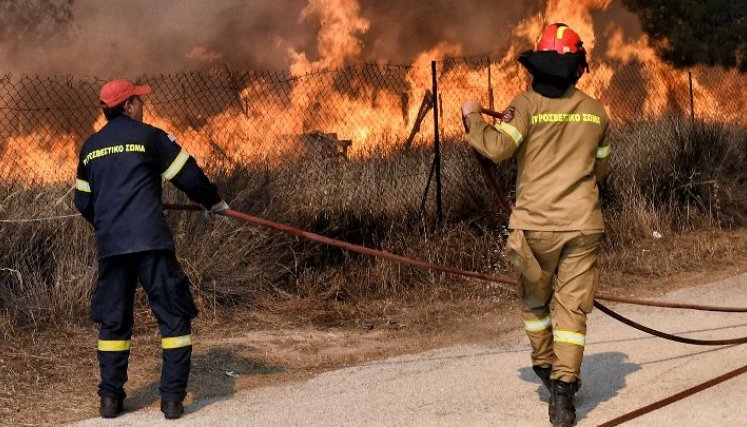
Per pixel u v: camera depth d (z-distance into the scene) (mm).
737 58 20656
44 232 7137
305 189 8617
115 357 5102
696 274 8961
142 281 5086
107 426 4941
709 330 6840
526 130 4832
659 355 6168
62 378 5699
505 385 5582
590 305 4859
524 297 5117
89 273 6969
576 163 4855
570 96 4898
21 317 6629
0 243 6934
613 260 9203
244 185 8273
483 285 8234
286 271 8055
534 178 4855
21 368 5781
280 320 7363
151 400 5406
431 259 8461
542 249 4848
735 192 11094
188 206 5324
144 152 5066
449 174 9562
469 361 6164
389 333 7066
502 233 9039
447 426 4852
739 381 5520
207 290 7484
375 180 8961
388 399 5344
